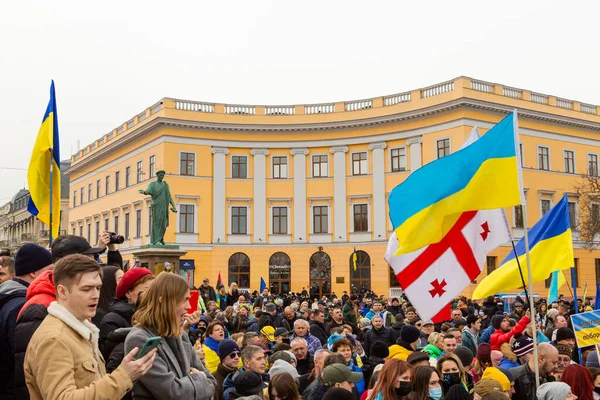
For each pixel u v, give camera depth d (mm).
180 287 4988
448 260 9797
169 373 4797
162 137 48938
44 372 3992
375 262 47469
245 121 50531
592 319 10586
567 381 6910
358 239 48375
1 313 5230
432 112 45281
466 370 8992
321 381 7312
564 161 50031
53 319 4242
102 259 48875
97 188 62531
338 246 49000
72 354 4148
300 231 49906
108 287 6961
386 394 6215
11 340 5113
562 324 12945
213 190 49688
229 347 7859
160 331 4898
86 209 65062
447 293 9703
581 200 49969
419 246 9250
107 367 5379
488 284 12141
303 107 50719
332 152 49906
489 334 13508
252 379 6871
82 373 4180
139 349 4320
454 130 44344
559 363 8938
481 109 44781
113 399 3934
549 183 48656
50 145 11141
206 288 26312
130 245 53500
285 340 11586
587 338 10438
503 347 10031
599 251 51125
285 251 49875
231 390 7059
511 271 11969
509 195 9117
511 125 9312
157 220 25609
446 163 9406
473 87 45000
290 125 50156
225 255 49406
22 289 5531
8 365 5078
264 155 50594
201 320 12953
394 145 47875
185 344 5402
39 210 11023
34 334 4172
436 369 7836
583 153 51344
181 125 49062
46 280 5105
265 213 50219
